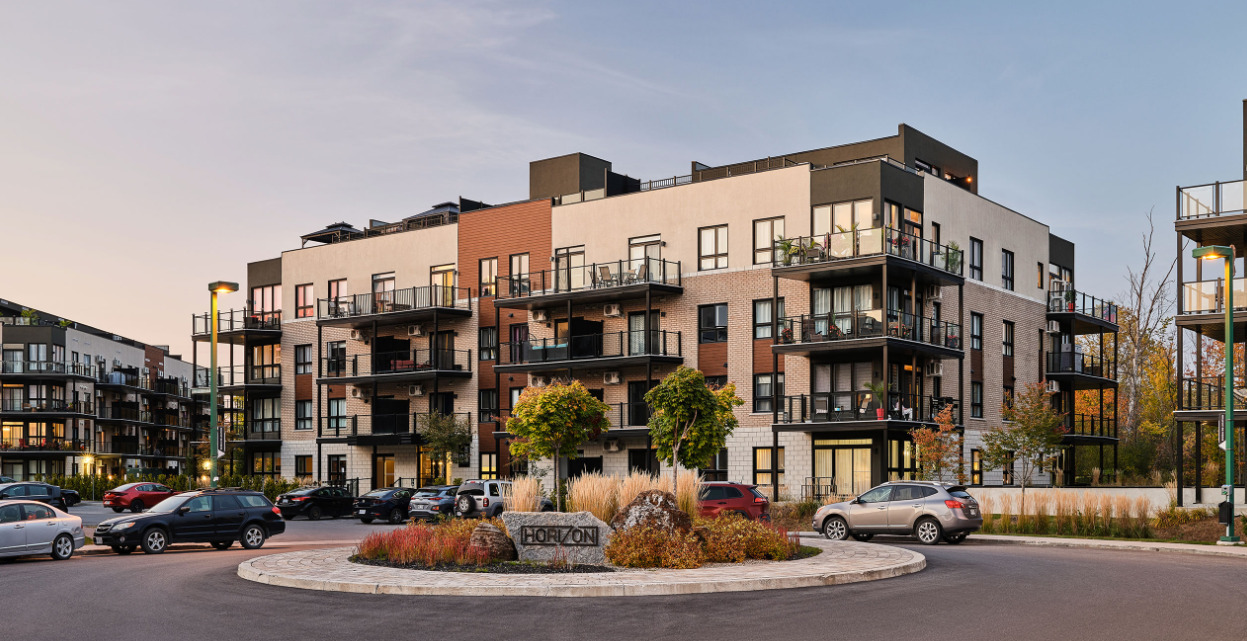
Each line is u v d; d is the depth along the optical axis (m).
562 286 48.78
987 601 15.43
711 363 44.84
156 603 15.85
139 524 26.23
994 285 48.53
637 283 45.56
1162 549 26.05
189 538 27.03
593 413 30.03
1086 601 15.44
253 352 60.94
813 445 42.34
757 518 30.02
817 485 41.97
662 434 27.88
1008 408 41.03
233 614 14.60
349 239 57.41
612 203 48.09
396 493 42.94
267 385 59.16
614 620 13.84
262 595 16.52
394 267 55.44
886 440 39.25
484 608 14.88
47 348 82.19
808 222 42.78
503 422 51.03
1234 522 27.55
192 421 112.88
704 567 19.08
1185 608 14.72
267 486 53.91
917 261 41.66
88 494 67.50
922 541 28.03
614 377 46.84
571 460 48.62
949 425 38.19
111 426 92.25
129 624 13.88
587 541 19.59
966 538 30.17
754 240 44.19
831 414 41.25
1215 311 34.22
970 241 47.06
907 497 28.47
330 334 57.72
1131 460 55.28
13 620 14.34
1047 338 52.75
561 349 48.03
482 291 52.28
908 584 17.53
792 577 17.14
